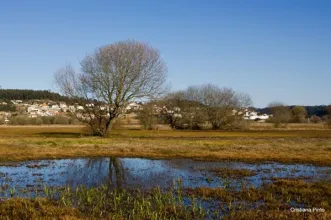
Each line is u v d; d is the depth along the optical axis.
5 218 12.93
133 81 51.53
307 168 25.66
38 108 156.62
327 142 44.69
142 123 80.69
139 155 32.25
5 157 29.17
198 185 19.62
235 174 23.05
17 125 96.75
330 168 25.66
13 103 165.50
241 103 91.06
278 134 64.50
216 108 89.88
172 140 46.53
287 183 19.28
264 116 139.00
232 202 15.68
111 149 35.00
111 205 15.06
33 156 30.17
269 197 16.33
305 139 50.41
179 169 25.19
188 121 90.69
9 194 16.94
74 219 12.63
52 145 36.69
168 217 13.40
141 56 51.38
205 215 13.67
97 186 19.27
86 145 37.19
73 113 52.00
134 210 14.25
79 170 24.56
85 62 51.06
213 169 25.02
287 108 117.50
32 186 18.89
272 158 30.30
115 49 50.53
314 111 158.88
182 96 91.75
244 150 35.09
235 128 89.62
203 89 92.38
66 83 50.94
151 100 54.28
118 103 50.94
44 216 13.10
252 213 13.66
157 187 18.80
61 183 19.94
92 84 50.62
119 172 24.00
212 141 45.19
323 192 17.23
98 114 51.56
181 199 16.09
